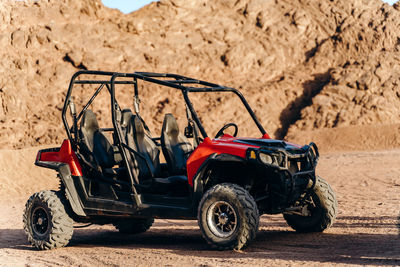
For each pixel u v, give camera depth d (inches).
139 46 2657.5
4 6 2731.3
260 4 2906.0
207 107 2426.2
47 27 2667.3
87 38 2659.9
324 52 2662.4
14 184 874.8
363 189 543.2
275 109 2440.9
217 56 2682.1
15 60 2551.7
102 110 2342.5
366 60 2458.2
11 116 2374.5
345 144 2011.6
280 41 2758.4
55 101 2436.0
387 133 2021.4
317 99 2365.9
